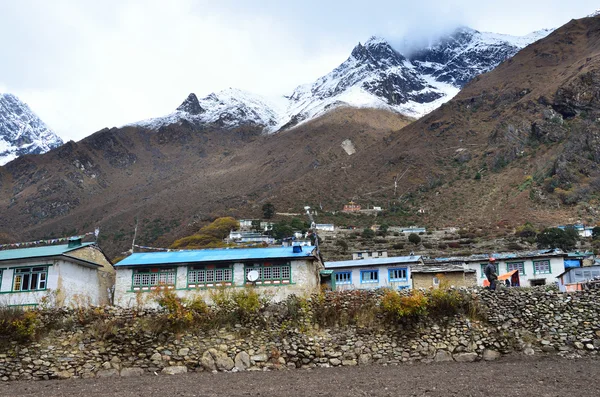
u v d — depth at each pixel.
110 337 32.72
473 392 25.39
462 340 33.22
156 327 33.16
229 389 27.45
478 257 68.31
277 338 33.44
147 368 31.83
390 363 32.47
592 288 35.69
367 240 135.50
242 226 171.25
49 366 31.44
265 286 40.16
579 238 114.81
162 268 41.19
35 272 39.75
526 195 162.50
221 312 34.62
